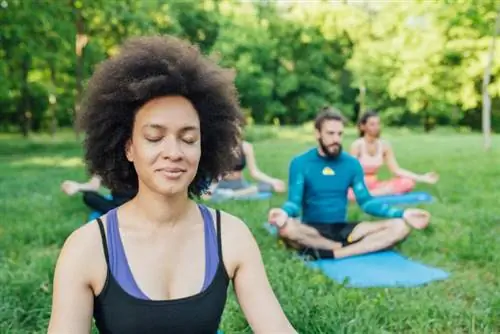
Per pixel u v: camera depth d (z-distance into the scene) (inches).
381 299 151.9
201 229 70.5
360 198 222.2
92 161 74.2
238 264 70.5
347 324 133.7
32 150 777.6
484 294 160.6
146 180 67.6
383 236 209.9
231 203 303.4
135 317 64.6
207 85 70.2
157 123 66.7
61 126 1344.7
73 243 66.9
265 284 71.3
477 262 196.9
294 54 1382.9
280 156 636.1
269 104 1353.3
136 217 69.1
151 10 965.8
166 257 67.6
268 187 336.8
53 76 976.9
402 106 1263.5
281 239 209.8
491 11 622.8
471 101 934.4
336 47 1400.1
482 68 706.8
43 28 689.0
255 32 1307.8
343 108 1370.6
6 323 137.1
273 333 69.4
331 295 152.7
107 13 846.5
